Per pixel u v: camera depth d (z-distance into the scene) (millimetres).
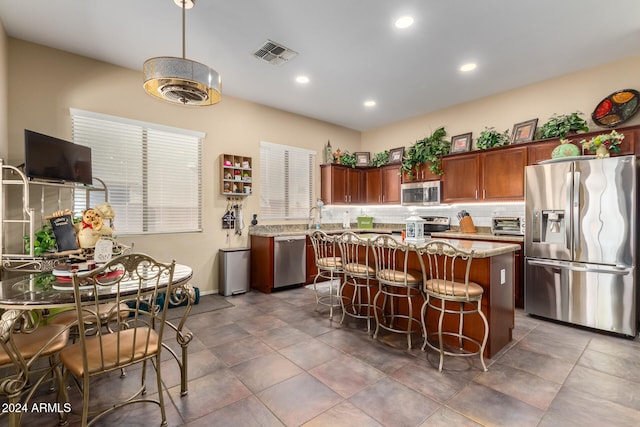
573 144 3496
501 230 4070
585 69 3695
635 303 2836
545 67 3654
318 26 2844
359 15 2680
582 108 3727
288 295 4340
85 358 1446
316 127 5727
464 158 4566
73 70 3336
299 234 4773
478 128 4688
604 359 2432
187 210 4199
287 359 2451
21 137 3049
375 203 5973
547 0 2480
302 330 3045
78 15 2668
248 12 2633
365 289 3439
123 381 2143
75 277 1380
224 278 4293
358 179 6082
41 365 2361
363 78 3945
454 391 2006
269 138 5039
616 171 2916
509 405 1855
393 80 4012
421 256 2662
